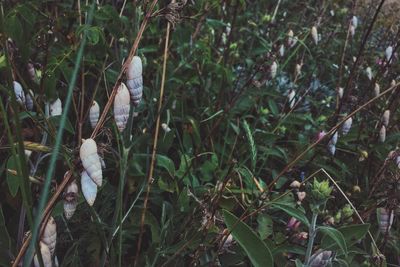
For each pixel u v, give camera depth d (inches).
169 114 17.5
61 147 9.5
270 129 21.5
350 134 21.1
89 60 16.0
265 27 26.9
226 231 13.3
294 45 26.8
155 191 16.0
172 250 13.8
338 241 11.5
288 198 15.1
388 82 24.8
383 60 24.1
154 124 17.6
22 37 13.1
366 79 26.4
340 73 24.7
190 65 21.1
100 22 17.5
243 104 21.3
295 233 15.1
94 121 11.7
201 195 16.0
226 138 18.7
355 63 20.8
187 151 18.1
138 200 16.2
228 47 22.1
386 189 15.7
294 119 22.0
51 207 8.8
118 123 9.4
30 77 13.8
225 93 21.6
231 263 14.5
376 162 20.8
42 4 19.4
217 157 18.7
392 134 20.9
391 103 20.8
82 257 14.6
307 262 12.5
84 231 14.4
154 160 15.1
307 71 26.8
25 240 9.2
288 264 15.3
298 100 22.6
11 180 11.0
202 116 20.5
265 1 29.9
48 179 7.3
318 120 21.9
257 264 11.1
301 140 20.5
